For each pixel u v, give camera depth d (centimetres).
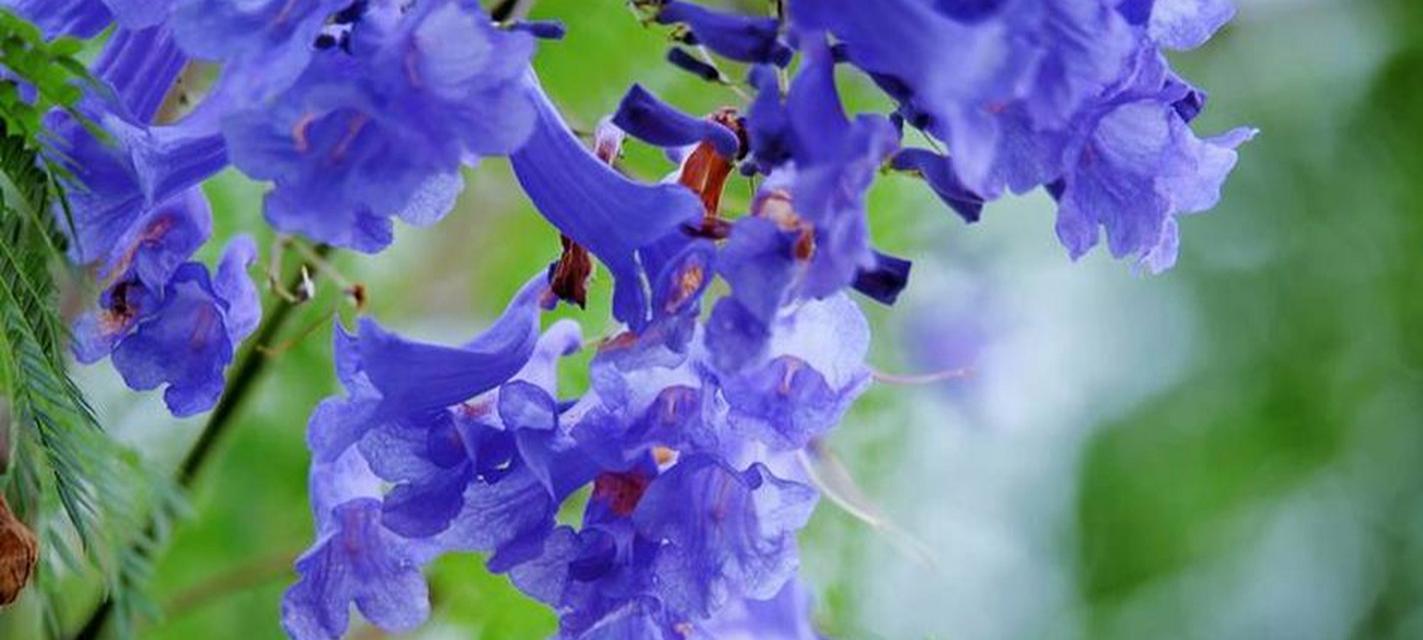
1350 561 225
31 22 79
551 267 80
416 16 74
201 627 117
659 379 78
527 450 78
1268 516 213
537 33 77
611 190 77
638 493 78
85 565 94
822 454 101
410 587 80
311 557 80
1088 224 77
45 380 80
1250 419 212
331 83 73
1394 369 214
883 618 114
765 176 78
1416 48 209
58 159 79
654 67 111
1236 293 213
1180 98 77
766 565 78
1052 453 199
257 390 108
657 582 78
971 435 156
